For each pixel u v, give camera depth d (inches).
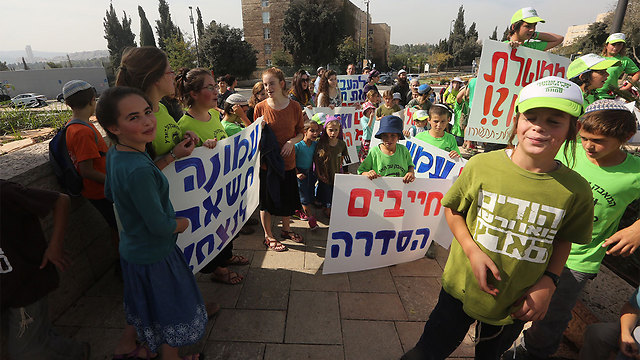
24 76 1449.3
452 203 60.6
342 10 1784.0
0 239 56.2
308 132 137.9
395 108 230.5
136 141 57.9
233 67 1561.3
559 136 46.4
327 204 162.4
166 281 65.1
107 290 105.2
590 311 84.0
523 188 51.1
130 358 75.2
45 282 63.3
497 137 129.6
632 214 84.4
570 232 53.0
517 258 53.8
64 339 69.8
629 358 59.4
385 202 109.8
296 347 87.7
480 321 61.2
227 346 87.4
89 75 1521.9
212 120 97.2
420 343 70.0
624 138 60.6
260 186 129.7
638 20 608.7
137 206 56.9
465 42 2736.2
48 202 60.3
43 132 184.1
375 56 2422.5
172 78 76.7
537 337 79.0
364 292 109.4
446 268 66.4
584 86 113.6
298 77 193.8
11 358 63.1
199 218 91.1
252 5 1871.3
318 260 127.0
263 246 136.8
